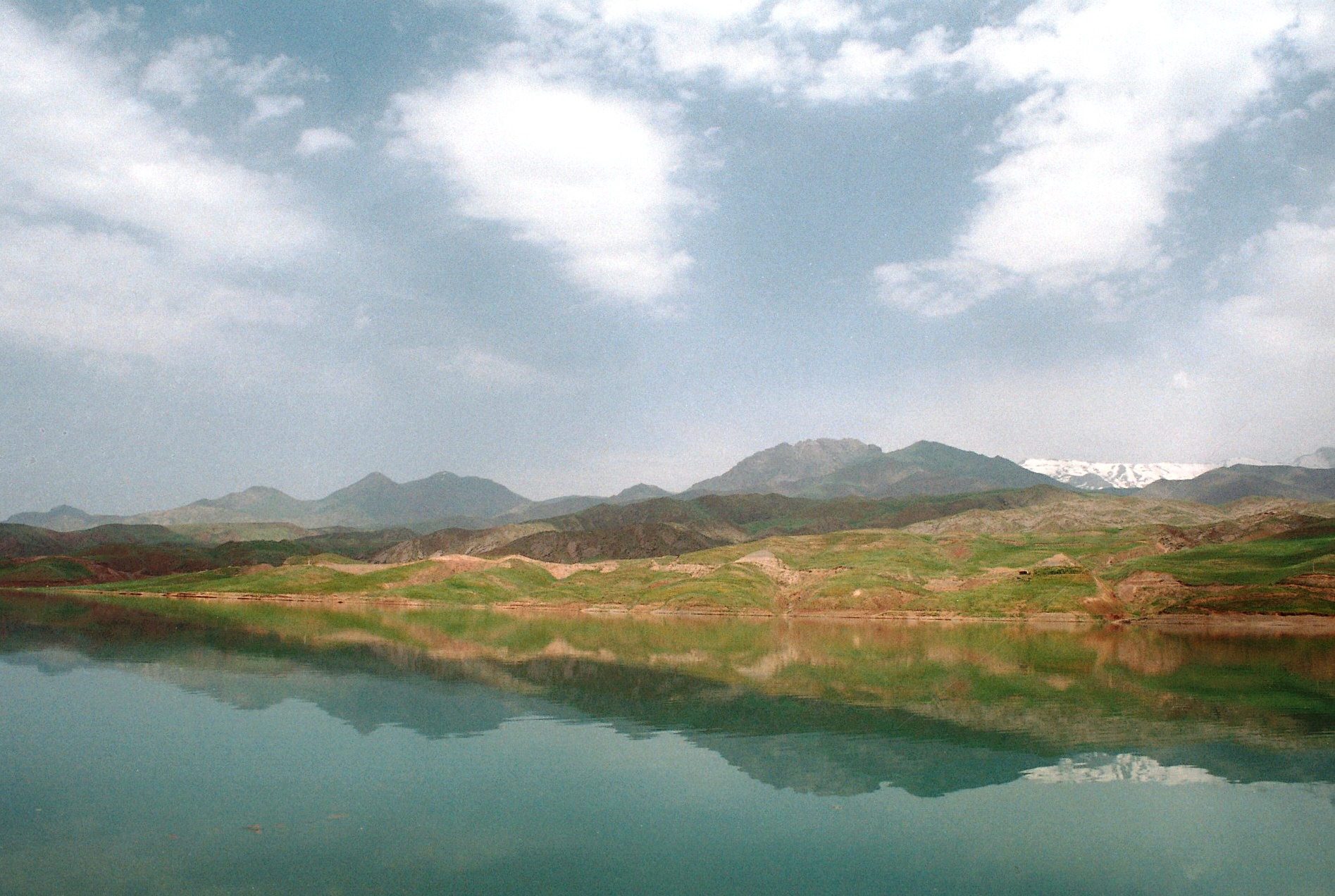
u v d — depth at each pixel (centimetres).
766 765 3422
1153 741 3888
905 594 13550
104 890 2169
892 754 3622
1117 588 13462
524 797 2988
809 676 5916
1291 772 3366
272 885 2209
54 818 2723
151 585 19212
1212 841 2617
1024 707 4709
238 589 17650
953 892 2253
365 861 2394
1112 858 2481
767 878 2309
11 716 4306
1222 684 5622
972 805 2939
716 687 5366
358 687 5247
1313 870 2409
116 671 5878
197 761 3419
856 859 2458
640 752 3612
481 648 7619
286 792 3020
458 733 3947
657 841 2577
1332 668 6538
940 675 6038
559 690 5194
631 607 14412
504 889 2211
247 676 5712
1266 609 11806
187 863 2358
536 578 17875
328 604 15338
